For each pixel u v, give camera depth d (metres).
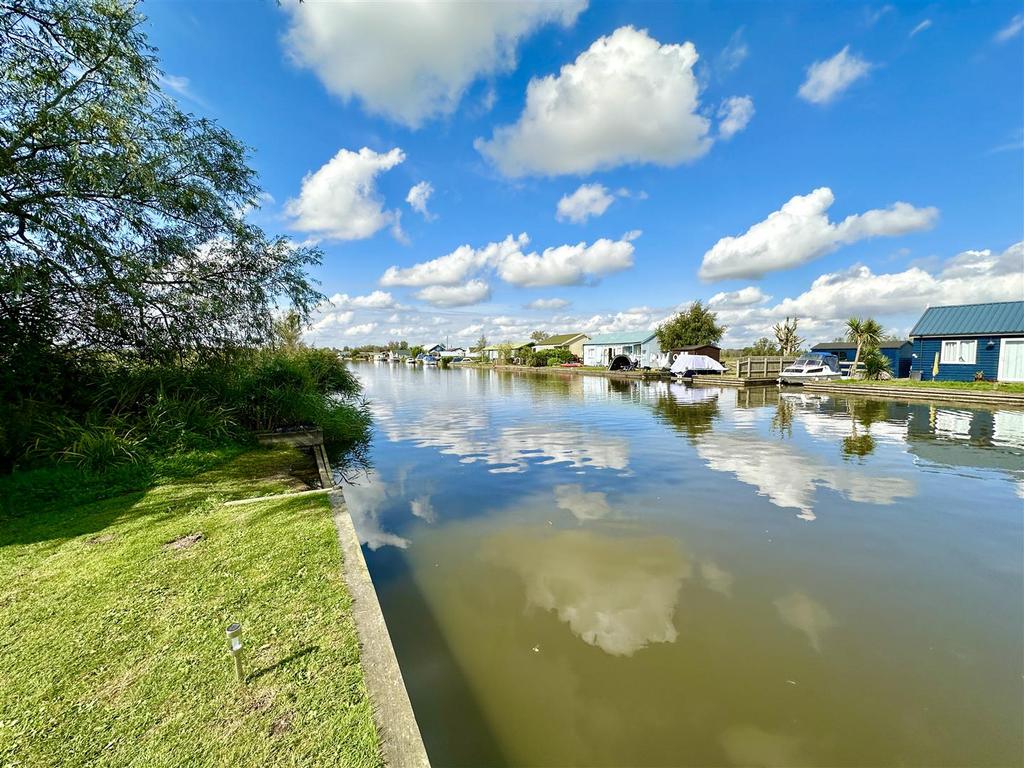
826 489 6.59
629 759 2.30
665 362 38.53
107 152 6.06
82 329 7.22
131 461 5.97
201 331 8.38
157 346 8.02
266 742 1.80
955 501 6.02
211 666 2.22
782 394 20.78
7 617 2.64
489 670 2.94
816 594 3.82
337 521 4.26
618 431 11.65
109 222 6.92
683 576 4.14
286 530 4.03
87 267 6.76
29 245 6.39
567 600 3.78
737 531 5.13
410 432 12.25
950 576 4.09
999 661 2.98
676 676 2.87
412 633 3.34
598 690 2.76
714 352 37.25
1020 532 5.03
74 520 4.32
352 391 16.92
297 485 5.65
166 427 7.11
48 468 5.56
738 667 2.95
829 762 2.26
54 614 2.67
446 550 4.75
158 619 2.63
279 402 9.80
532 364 53.22
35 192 6.18
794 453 8.82
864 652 3.08
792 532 5.09
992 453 8.65
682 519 5.51
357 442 10.88
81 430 6.19
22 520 4.33
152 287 7.68
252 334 9.02
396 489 7.03
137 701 2.00
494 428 12.64
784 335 37.91
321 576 3.16
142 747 1.77
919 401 16.94
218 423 8.11
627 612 3.59
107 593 2.92
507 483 7.20
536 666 2.97
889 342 31.72
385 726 1.89
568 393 23.02
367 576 3.16
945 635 3.26
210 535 3.92
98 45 5.99
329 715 1.93
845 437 10.29
